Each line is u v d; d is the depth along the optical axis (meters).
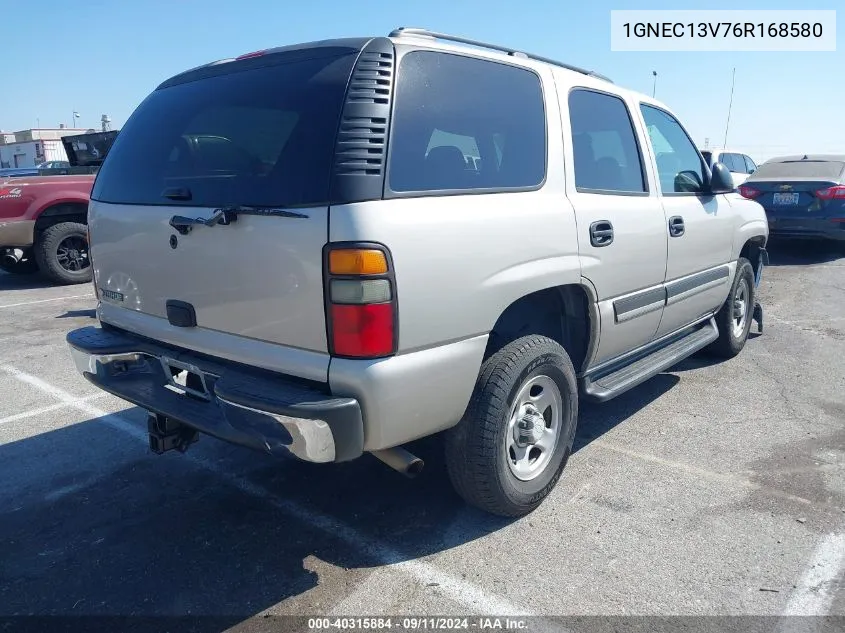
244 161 2.68
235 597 2.71
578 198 3.34
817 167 10.80
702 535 3.08
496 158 2.98
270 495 3.51
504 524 3.20
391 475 3.69
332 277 2.37
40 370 5.70
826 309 7.59
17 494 3.56
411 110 2.63
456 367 2.69
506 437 3.00
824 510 3.28
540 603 2.64
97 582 2.82
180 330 2.95
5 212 9.02
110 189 3.31
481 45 3.17
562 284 3.17
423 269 2.51
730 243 5.05
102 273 3.39
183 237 2.81
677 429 4.27
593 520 3.22
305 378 2.51
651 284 3.96
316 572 2.86
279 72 2.80
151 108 3.33
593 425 4.35
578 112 3.56
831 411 4.56
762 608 2.60
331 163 2.42
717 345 5.56
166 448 3.19
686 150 4.71
